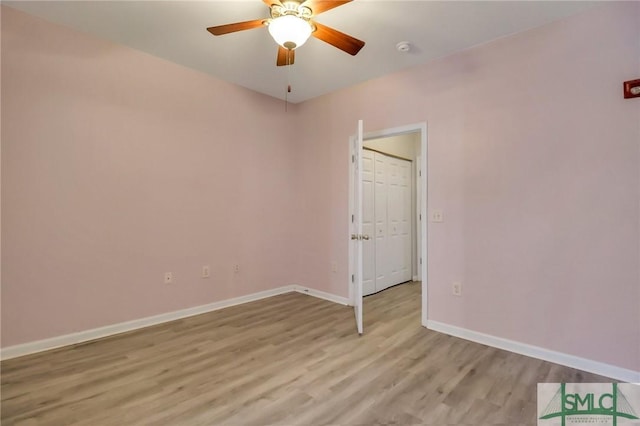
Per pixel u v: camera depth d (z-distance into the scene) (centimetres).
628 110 213
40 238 249
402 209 502
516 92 258
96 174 276
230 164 370
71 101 262
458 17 239
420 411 180
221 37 273
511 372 223
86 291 271
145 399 190
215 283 358
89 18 247
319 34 212
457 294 288
